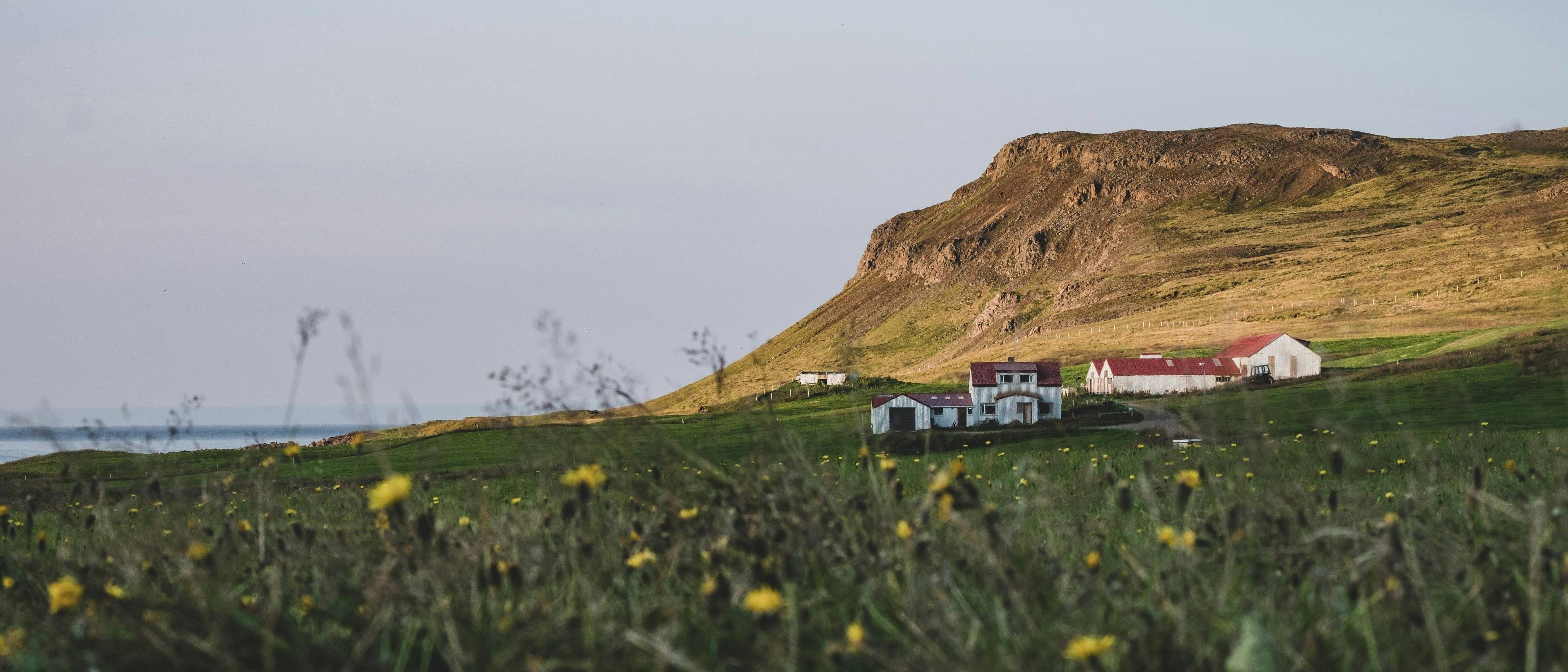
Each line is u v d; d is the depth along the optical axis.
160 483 6.54
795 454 5.61
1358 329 121.81
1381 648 3.70
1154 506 5.79
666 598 4.09
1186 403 65.69
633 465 5.52
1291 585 4.54
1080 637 3.33
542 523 5.55
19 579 5.11
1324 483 10.06
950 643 3.50
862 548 4.73
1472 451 13.86
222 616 3.60
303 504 7.96
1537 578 3.82
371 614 4.13
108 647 3.54
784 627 3.67
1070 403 86.44
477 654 3.42
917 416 76.44
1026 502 6.37
